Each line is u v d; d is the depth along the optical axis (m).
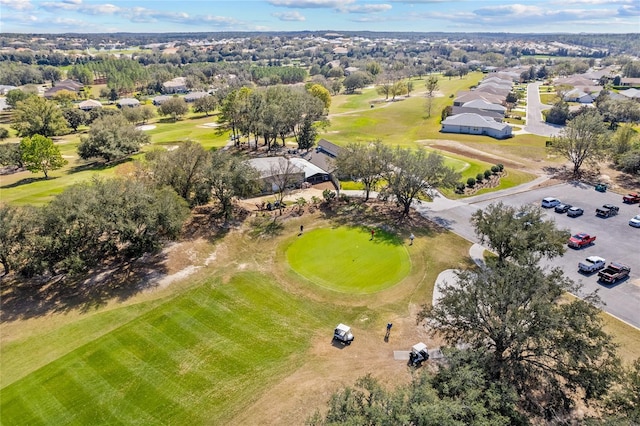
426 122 136.88
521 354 29.34
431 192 65.44
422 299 42.03
